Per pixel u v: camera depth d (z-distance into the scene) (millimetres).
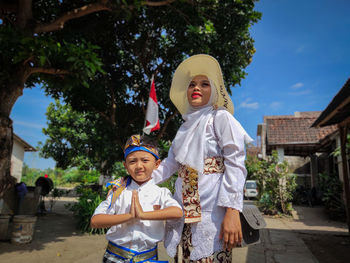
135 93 9070
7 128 4383
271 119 13648
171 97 2004
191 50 6750
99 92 7332
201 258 1432
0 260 4137
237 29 6785
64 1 6395
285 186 10500
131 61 8750
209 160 1554
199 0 6234
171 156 1820
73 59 3986
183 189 1584
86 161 18922
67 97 7559
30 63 4562
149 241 1505
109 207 1584
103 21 6820
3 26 3867
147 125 2352
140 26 7773
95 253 4660
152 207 1579
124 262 1458
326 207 10492
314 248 5320
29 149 18797
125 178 1728
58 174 28688
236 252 4852
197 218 1490
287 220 9227
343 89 4812
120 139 8586
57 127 17938
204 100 1724
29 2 4980
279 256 4621
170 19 6688
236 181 1422
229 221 1366
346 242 5887
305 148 13812
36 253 4527
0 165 4281
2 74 4289
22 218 5035
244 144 1528
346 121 6395
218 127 1565
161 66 8320
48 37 4152
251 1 6637
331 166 13570
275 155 11172
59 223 7387
